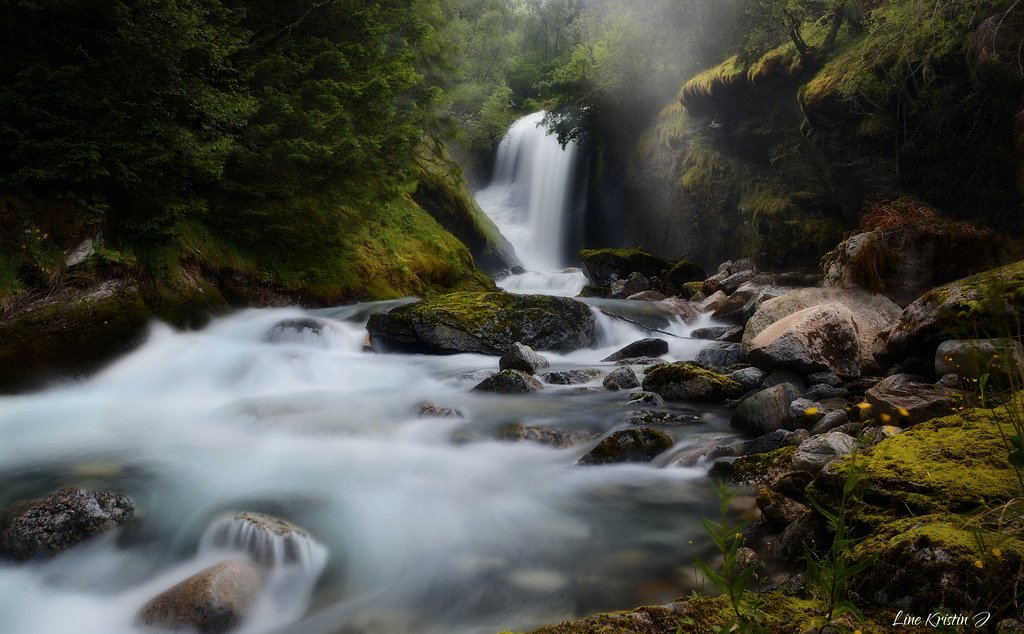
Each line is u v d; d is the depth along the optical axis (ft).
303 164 37.73
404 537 14.11
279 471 17.25
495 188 107.24
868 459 11.66
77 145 26.99
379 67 40.91
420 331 34.76
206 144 30.89
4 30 27.37
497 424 21.38
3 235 26.04
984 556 7.89
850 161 50.93
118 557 13.17
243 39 34.63
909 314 23.70
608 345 40.22
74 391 25.96
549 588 12.14
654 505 15.78
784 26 55.93
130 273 30.04
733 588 5.92
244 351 29.50
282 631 11.04
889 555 8.63
